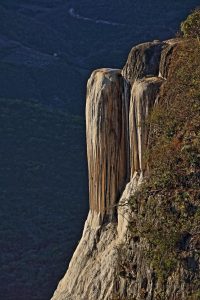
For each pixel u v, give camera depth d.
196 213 22.23
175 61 25.86
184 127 24.20
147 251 23.06
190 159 23.11
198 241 21.73
